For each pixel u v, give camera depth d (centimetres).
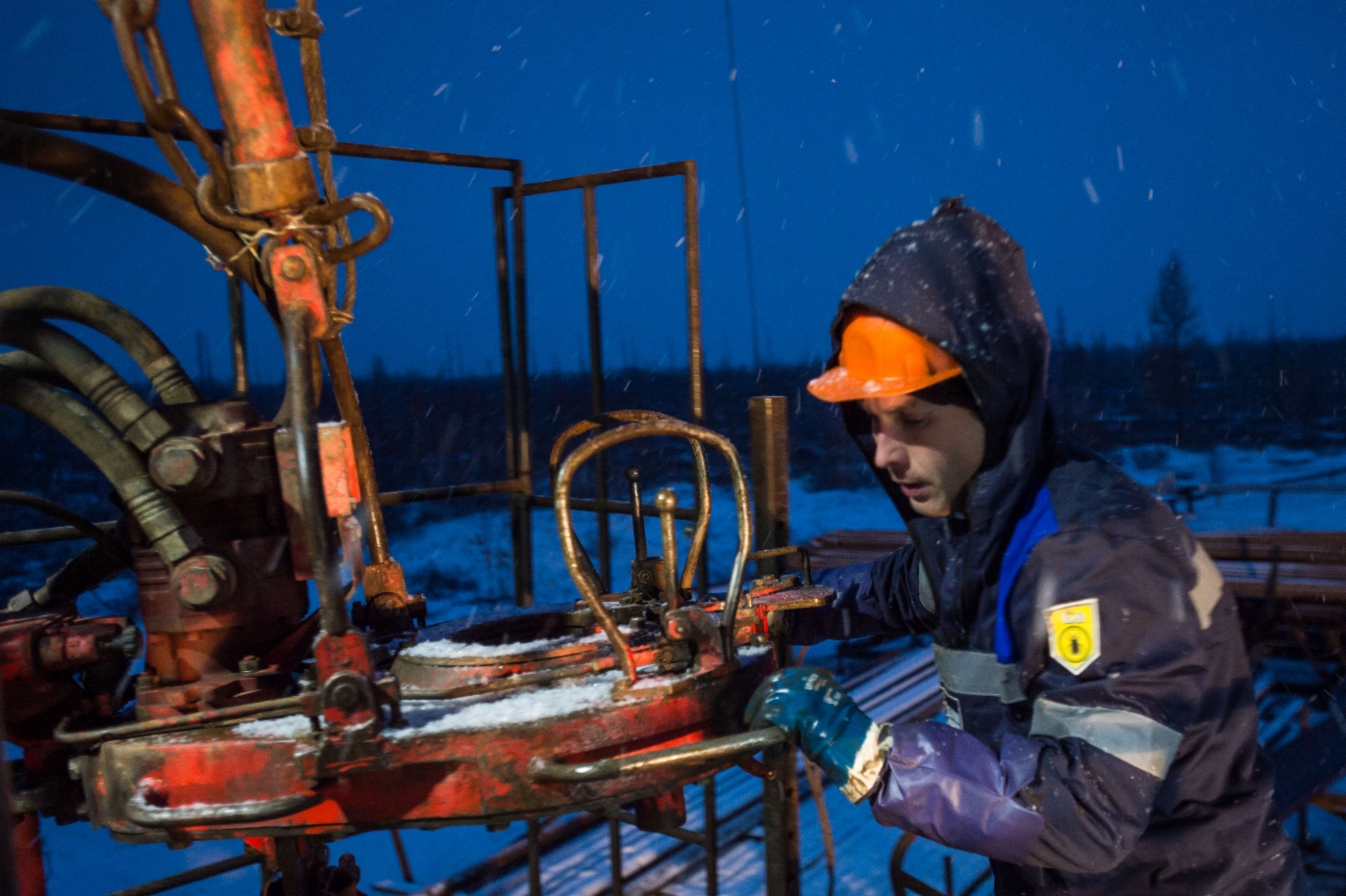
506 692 132
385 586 178
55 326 135
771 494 226
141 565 134
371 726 114
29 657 129
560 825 362
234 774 117
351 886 174
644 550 182
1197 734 140
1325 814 401
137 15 127
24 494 151
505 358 282
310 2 161
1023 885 161
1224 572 500
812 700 134
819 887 330
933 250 138
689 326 235
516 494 282
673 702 130
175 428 134
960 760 129
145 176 149
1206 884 148
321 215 135
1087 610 134
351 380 169
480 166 264
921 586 187
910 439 146
